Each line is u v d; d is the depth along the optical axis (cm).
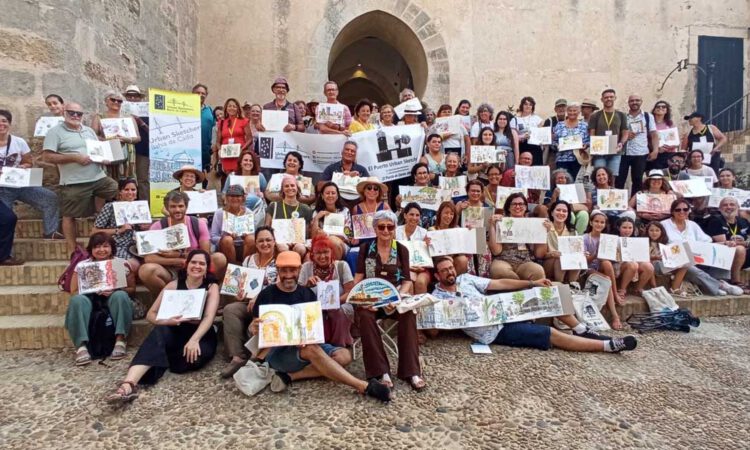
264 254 436
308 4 1005
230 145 639
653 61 1105
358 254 427
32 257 511
